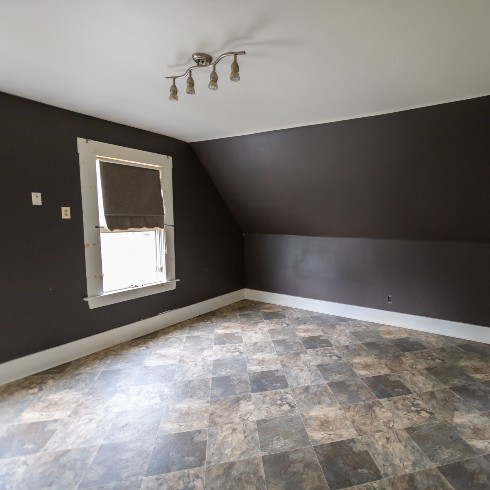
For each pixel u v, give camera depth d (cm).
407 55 173
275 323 377
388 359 281
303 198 375
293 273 443
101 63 185
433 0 128
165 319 363
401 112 256
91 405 214
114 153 298
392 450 174
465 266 324
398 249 362
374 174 309
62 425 194
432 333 344
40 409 210
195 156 390
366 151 293
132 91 226
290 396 225
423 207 312
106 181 292
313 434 186
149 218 333
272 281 465
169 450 175
